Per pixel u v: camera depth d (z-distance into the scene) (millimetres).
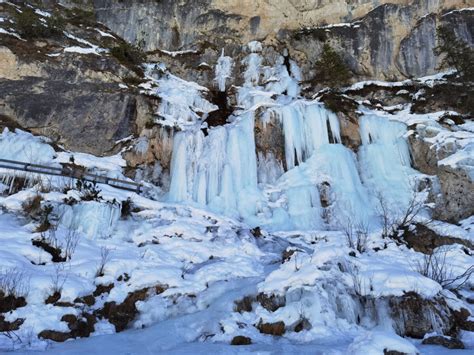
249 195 14578
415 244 10914
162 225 11141
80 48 17062
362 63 21641
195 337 6281
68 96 15672
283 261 9531
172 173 15383
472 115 17609
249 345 5633
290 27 23047
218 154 15227
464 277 8102
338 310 6398
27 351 5242
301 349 5230
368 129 17219
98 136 15734
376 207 14820
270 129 16562
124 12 21766
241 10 22844
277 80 20734
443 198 14633
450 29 20656
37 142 13922
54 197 10719
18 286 6492
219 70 21453
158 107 17203
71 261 8195
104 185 12945
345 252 7762
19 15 16656
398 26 21750
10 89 14883
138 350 5535
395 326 6184
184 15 22609
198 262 9430
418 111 18641
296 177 15383
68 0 20984
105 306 7164
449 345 5465
